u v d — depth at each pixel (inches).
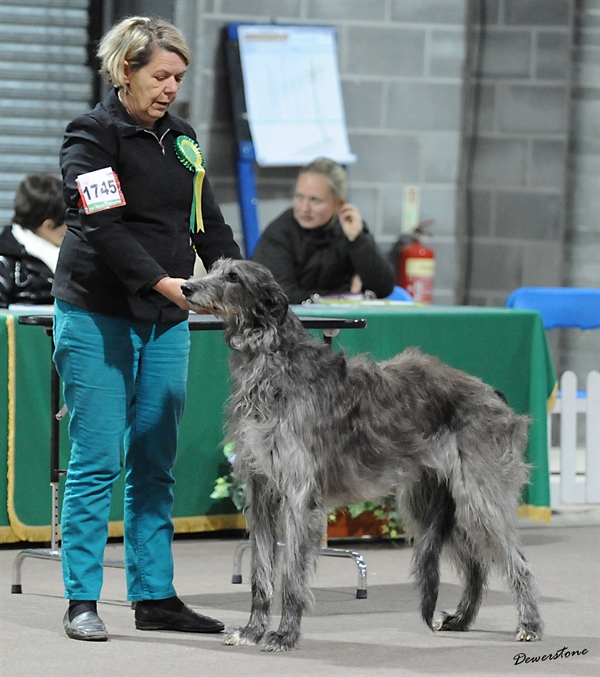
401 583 406.6
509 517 333.7
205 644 324.2
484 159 657.0
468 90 651.5
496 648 325.1
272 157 611.2
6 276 469.4
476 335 476.7
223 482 458.6
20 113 601.6
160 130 325.7
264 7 617.3
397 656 315.3
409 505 348.8
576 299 550.6
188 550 453.4
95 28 605.6
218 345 456.1
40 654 311.7
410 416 328.2
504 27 650.2
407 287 635.5
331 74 625.6
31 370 432.8
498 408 338.0
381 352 461.7
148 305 321.7
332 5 628.1
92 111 321.1
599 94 672.4
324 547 398.3
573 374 527.8
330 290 547.5
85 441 323.9
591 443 531.2
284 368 311.1
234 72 609.0
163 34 314.5
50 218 475.8
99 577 329.7
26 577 405.4
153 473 334.0
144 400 331.0
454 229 655.1
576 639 335.6
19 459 433.4
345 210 540.4
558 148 660.1
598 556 451.5
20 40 597.0
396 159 643.5
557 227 663.1
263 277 311.7
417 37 639.8
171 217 325.7
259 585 323.9
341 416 318.0
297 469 308.7
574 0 663.8
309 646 324.2
